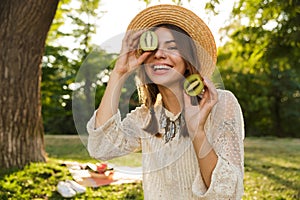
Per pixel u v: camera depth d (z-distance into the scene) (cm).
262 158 1044
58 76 1631
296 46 1120
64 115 1716
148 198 231
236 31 1138
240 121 219
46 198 588
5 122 686
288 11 966
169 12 232
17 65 695
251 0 920
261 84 2239
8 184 607
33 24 694
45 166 671
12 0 692
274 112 2362
